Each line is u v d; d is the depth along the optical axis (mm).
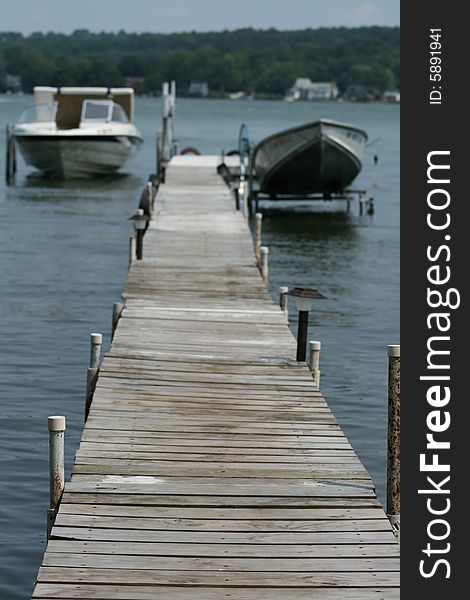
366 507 8719
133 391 11867
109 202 38531
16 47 184250
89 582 7320
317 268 25422
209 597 7207
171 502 8688
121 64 198250
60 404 13734
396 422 9016
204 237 23500
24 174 48188
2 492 10672
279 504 8703
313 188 35219
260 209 38375
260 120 118562
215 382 12398
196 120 116000
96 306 20047
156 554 7762
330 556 7836
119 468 9414
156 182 30891
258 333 14984
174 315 15945
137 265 20078
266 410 11359
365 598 7262
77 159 44500
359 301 21344
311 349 12508
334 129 32438
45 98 46562
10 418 13055
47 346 16766
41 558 9320
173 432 10492
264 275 18938
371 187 45656
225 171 35875
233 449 10055
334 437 10500
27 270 23609
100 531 8094
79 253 26250
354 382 15211
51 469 8695
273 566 7660
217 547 7918
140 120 112000
